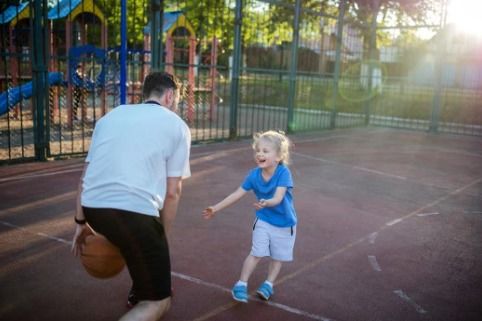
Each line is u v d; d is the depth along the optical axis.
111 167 2.68
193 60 13.55
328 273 4.17
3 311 3.29
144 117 2.79
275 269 3.66
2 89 12.90
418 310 3.59
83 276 3.87
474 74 18.20
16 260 4.10
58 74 11.05
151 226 2.67
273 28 17.02
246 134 11.77
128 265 2.68
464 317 3.52
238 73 10.95
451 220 5.93
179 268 4.10
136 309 2.61
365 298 3.74
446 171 8.99
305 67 16.25
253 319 3.33
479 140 13.61
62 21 14.32
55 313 3.29
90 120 12.62
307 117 16.56
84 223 2.91
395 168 9.05
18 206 5.50
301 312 3.47
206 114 16.12
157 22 8.89
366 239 5.08
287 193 3.58
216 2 14.73
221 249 4.58
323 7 21.78
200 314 3.37
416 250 4.84
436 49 14.79
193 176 7.48
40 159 7.87
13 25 12.06
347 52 15.41
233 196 3.63
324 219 5.69
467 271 4.38
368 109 16.09
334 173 8.30
